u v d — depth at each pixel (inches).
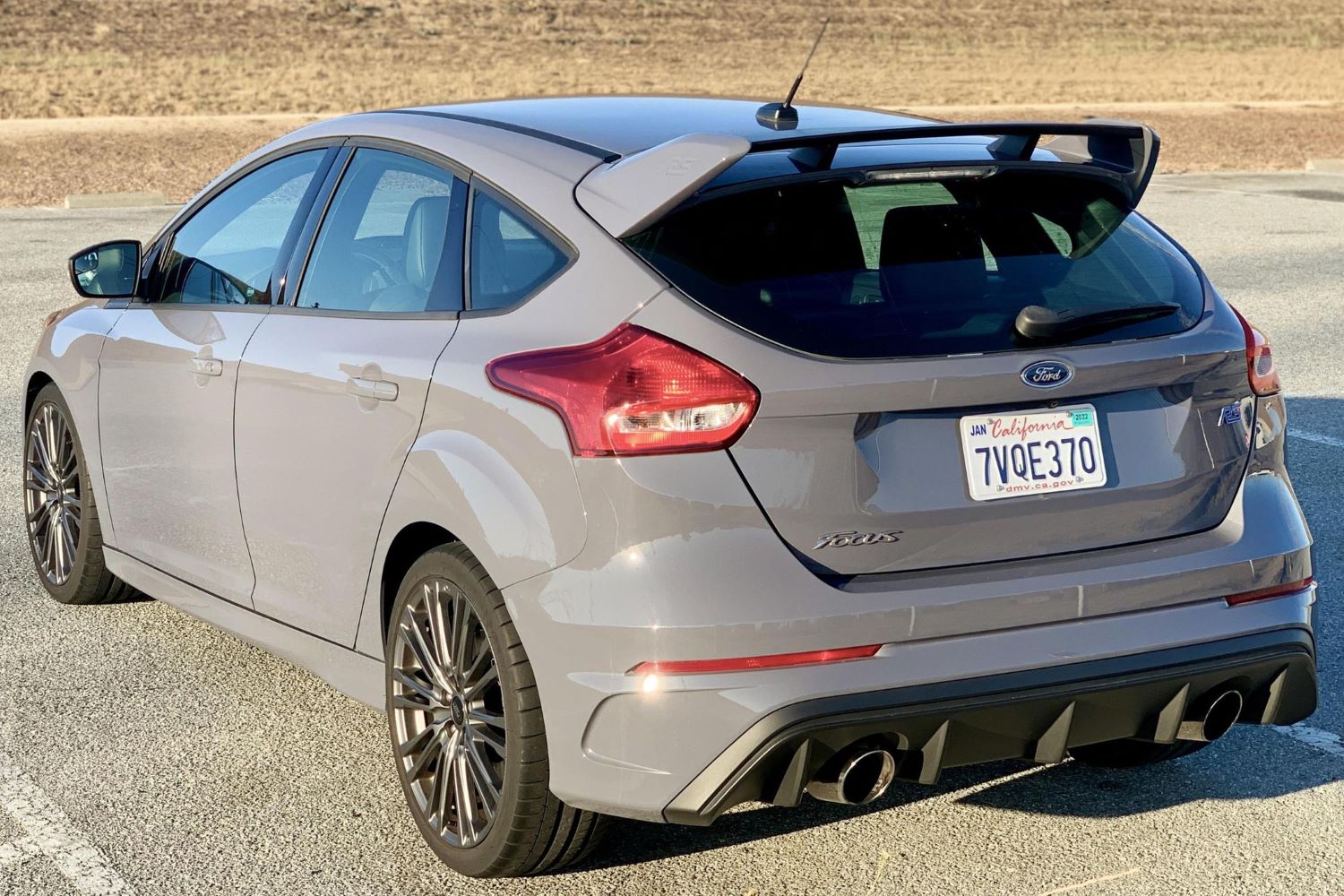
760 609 116.6
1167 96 1870.1
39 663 190.9
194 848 143.1
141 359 182.5
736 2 2997.0
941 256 126.8
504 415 125.8
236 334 165.2
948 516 122.5
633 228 123.2
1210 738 134.5
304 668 173.3
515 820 128.5
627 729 118.5
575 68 2038.6
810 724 116.3
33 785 156.3
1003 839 145.3
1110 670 124.4
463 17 2559.1
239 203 178.5
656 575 116.3
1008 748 125.3
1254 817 150.5
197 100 1501.0
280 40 2207.2
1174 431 132.0
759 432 117.3
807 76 2042.3
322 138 168.7
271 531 160.7
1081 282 129.6
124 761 162.6
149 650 195.9
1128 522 129.6
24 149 1013.8
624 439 117.3
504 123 150.4
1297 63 2522.1
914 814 150.6
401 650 143.3
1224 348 133.1
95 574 206.1
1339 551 238.5
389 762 163.2
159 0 2516.0
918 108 1553.9
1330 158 1072.2
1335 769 162.9
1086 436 128.0
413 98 1614.2
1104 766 162.7
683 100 162.4
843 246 124.6
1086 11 3213.6
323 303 156.3
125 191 788.0
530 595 122.8
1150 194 791.7
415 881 137.1
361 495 143.9
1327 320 439.8
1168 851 142.9
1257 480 137.4
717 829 147.2
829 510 119.2
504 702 127.6
